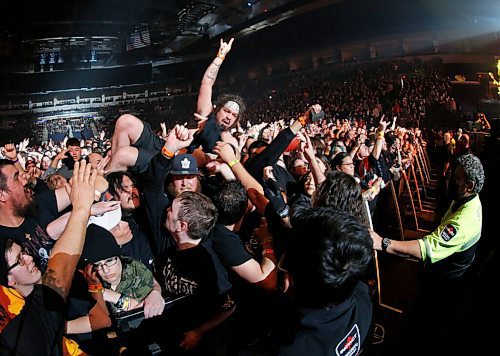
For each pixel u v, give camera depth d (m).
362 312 1.56
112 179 2.84
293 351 1.38
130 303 2.32
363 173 5.89
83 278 2.31
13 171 2.35
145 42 44.56
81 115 49.47
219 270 2.51
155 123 48.12
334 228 1.35
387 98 24.11
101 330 2.24
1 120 46.69
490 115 14.98
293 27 39.28
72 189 1.78
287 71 39.84
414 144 10.95
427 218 8.21
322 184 2.21
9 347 1.43
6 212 2.34
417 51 28.77
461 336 3.27
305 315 1.39
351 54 33.69
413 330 3.40
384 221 7.29
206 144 3.49
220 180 3.43
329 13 35.66
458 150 10.20
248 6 40.53
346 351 1.42
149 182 2.61
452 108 18.80
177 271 2.46
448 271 3.08
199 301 2.47
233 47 46.22
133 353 2.31
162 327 2.38
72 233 1.69
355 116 22.12
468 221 2.89
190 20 43.44
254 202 2.60
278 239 2.53
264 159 3.09
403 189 10.13
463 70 25.28
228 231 2.46
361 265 1.35
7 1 35.50
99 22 40.78
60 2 37.19
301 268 1.35
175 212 2.38
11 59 47.22
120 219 2.63
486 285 3.77
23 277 1.93
